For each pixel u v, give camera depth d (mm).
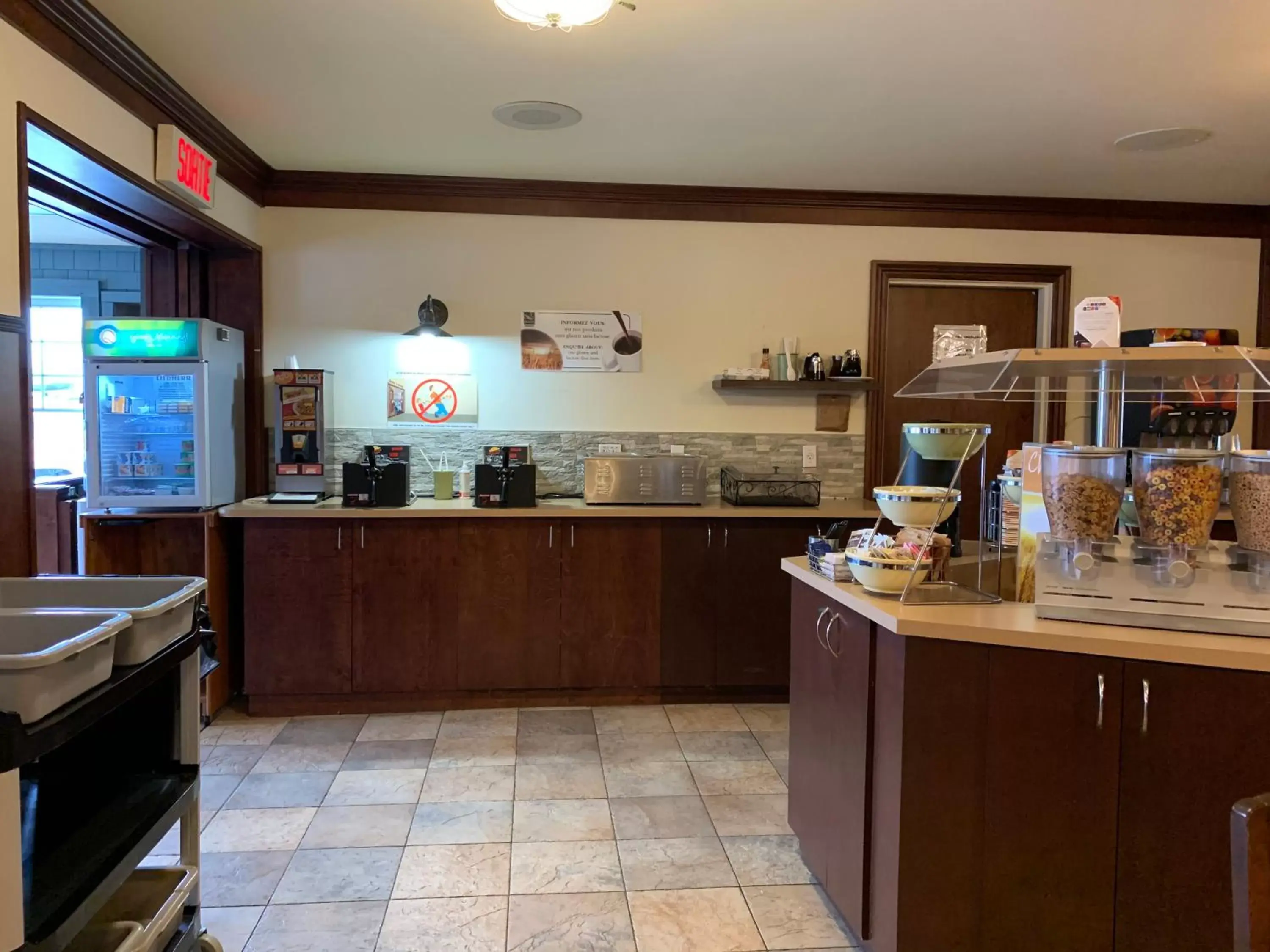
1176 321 4207
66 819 1570
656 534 3617
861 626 1911
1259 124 3100
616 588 3617
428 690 3580
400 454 3645
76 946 1515
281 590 3482
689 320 4078
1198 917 1619
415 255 3957
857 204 4070
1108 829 1653
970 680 1691
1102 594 1692
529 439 4055
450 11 2311
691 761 3086
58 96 2281
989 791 1698
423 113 3078
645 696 3697
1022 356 1755
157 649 1595
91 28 2350
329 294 3926
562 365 4043
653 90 2848
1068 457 1712
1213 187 3893
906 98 2898
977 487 4281
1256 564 1599
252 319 3818
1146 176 3736
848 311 4121
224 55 2604
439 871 2314
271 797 2752
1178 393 2213
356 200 3908
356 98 2949
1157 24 2348
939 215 4113
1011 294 4262
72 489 4562
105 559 3354
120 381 3365
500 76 2746
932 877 1727
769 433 4141
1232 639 1604
